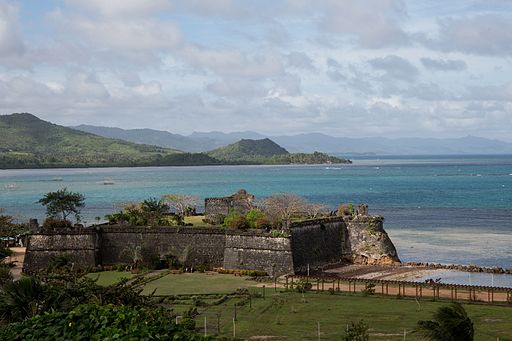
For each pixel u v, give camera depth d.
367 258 125.44
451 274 112.06
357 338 59.59
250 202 145.12
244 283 101.12
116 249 117.38
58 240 112.88
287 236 110.69
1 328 37.16
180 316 72.25
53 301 47.12
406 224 186.38
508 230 171.25
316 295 90.75
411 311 78.62
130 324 34.62
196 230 117.12
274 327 70.25
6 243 141.88
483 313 76.94
